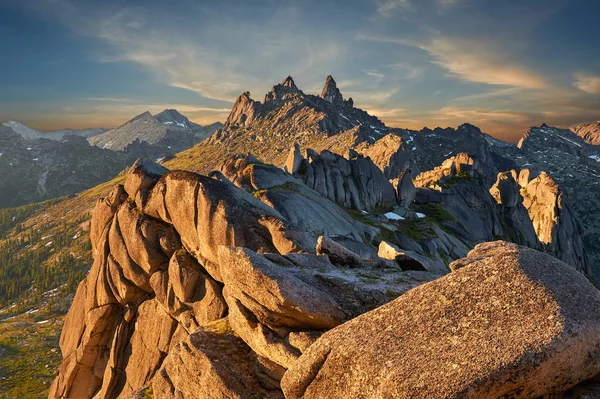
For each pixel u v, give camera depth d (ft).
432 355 38.29
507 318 38.14
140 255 110.01
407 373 37.81
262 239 93.15
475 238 377.71
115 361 116.57
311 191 191.93
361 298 56.65
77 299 134.41
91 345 122.93
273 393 56.54
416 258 76.89
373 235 188.44
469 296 40.96
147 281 111.96
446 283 43.16
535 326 36.78
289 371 47.70
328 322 53.62
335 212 183.21
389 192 384.47
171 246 107.65
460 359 37.04
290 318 55.11
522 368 35.22
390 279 61.72
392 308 44.14
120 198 123.03
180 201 103.04
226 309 92.99
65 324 137.69
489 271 42.04
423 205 401.70
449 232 355.36
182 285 98.27
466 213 414.00
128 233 113.19
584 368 36.35
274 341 55.52
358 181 355.77
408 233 290.76
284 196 158.40
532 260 42.42
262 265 56.34
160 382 69.82
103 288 119.44
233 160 201.87
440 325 40.16
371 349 41.24
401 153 654.12
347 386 41.45
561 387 36.68
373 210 348.38
